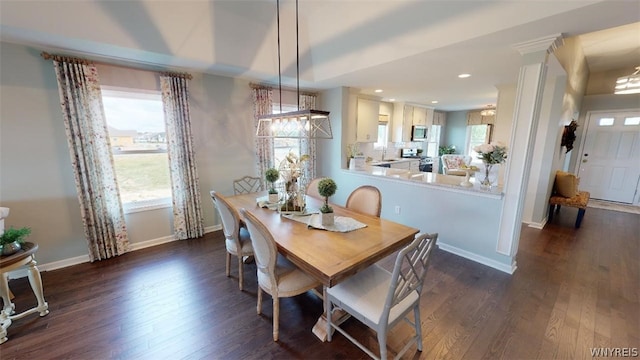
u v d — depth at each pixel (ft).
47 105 8.41
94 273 8.74
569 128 14.28
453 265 9.25
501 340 5.89
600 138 17.72
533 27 6.21
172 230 11.48
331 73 11.39
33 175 8.41
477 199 9.27
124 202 10.49
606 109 17.24
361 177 13.71
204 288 7.97
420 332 5.52
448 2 6.82
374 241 5.88
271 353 5.61
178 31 8.37
